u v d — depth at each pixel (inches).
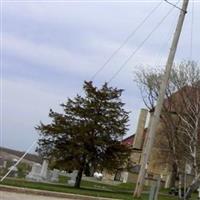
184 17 1000.2
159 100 979.9
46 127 1310.3
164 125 1681.8
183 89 1628.9
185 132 1459.2
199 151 1391.5
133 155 2368.4
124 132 1342.3
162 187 1975.9
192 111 1486.2
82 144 1304.1
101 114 1326.3
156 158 1881.2
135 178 2261.3
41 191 781.9
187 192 1307.8
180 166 1459.2
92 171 1364.4
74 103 1333.7
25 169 1498.5
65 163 1312.7
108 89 1339.8
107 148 1327.5
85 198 821.2
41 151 1334.9
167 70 988.6
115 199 864.9
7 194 721.6
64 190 892.0
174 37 994.7
